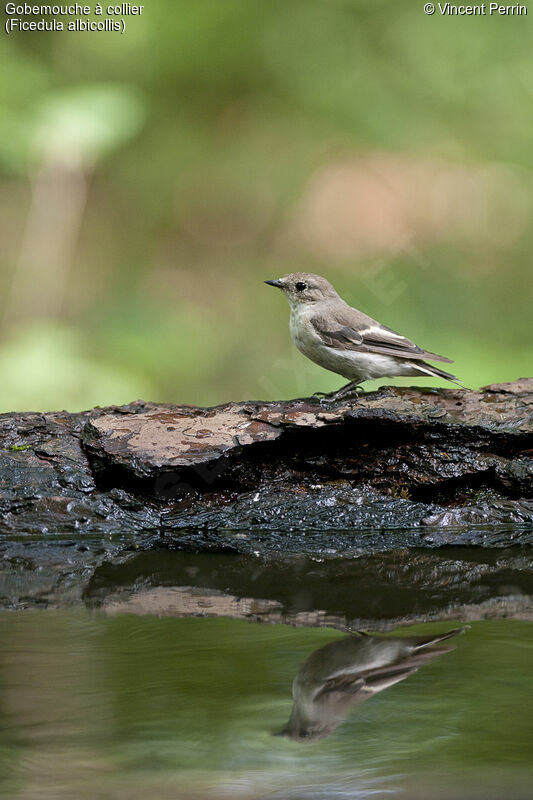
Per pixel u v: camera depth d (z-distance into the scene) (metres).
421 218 19.69
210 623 5.85
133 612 6.12
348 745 4.20
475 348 16.45
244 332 18.81
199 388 16.95
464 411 8.70
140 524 8.29
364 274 19.00
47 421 8.81
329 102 20.34
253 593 6.61
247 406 8.84
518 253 19.47
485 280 19.19
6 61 16.33
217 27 19.66
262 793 3.79
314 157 20.58
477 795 3.75
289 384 17.25
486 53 19.70
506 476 8.61
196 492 8.61
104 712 4.50
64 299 18.69
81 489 8.32
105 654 5.27
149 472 8.20
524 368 15.65
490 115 20.05
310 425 8.47
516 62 19.62
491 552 7.75
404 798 3.75
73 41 18.02
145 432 8.51
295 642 5.48
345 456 8.76
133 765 3.98
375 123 20.20
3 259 18.72
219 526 8.35
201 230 20.95
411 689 4.83
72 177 17.36
